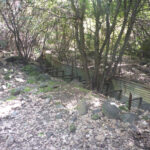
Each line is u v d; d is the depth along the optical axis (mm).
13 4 5832
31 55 8164
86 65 5391
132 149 2221
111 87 5859
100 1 4363
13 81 4719
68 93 3979
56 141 2393
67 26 7383
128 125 2734
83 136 2488
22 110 3170
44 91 4035
